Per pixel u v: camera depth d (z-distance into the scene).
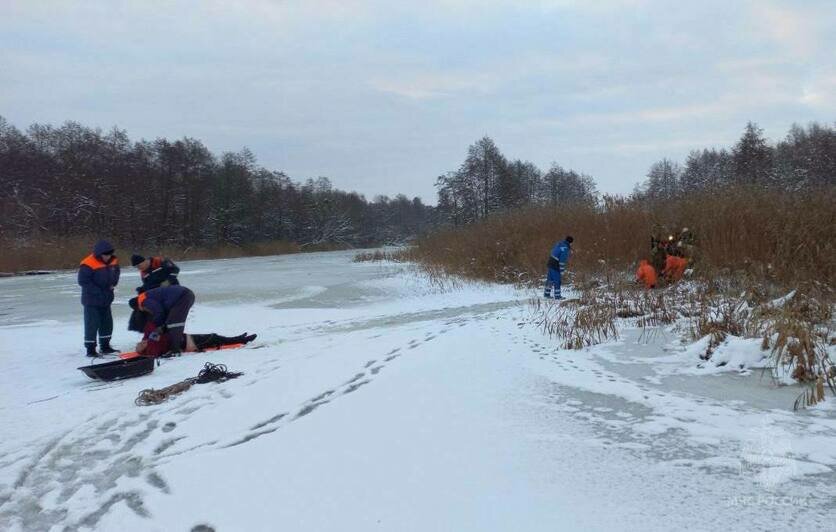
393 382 6.04
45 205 51.78
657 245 13.66
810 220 12.85
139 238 57.94
